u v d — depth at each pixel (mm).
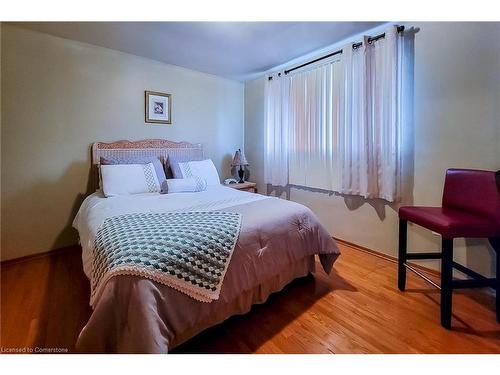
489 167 1738
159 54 2883
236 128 4008
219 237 1326
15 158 2307
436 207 1825
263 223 1592
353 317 1548
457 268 1735
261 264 1508
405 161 2207
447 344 1318
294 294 1809
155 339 958
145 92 3029
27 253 2410
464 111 1837
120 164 2580
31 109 2350
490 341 1336
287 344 1333
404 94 2172
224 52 2818
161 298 1045
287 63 3176
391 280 2000
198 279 1169
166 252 1118
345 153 2570
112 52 2768
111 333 991
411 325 1468
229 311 1435
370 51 2322
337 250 1987
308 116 3004
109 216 1638
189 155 3355
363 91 2346
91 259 1348
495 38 1677
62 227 2578
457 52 1848
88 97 2648
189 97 3434
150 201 2094
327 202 2928
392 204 2328
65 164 2559
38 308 1635
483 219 1475
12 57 2230
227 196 2330
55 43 2426
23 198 2367
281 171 3359
